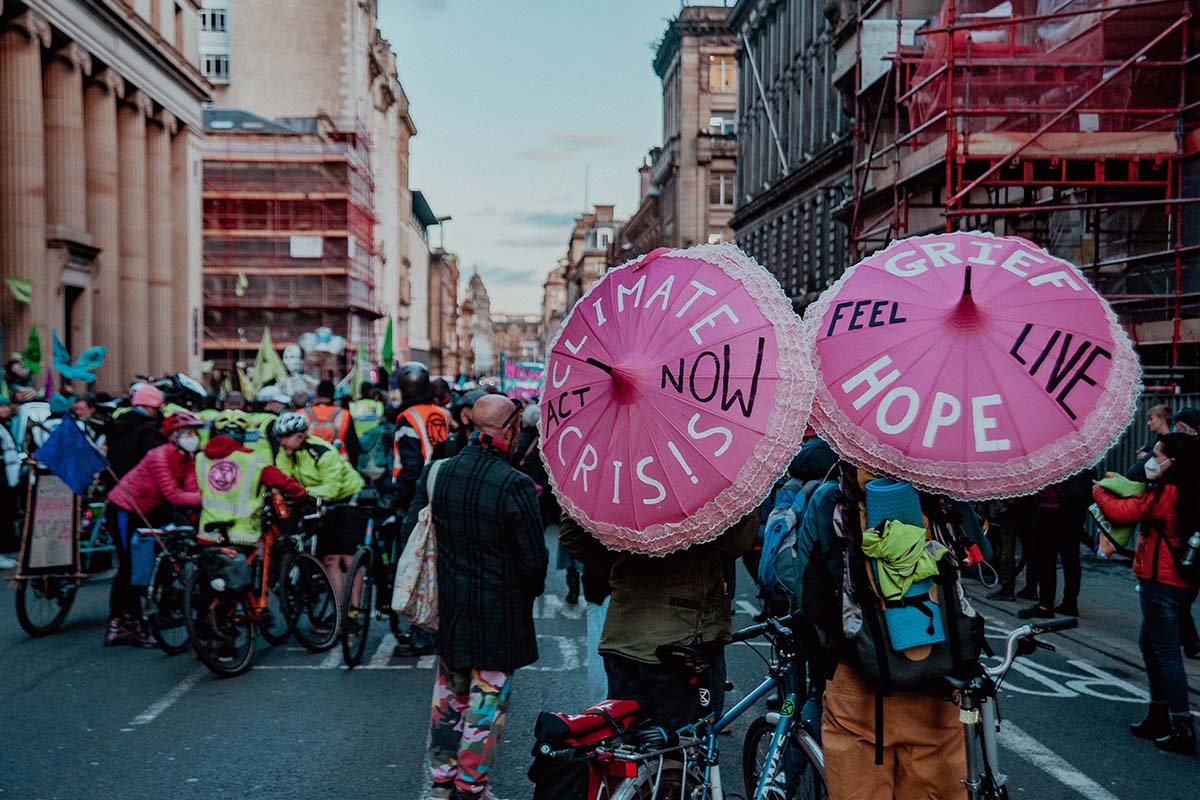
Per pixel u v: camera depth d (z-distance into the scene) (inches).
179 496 319.9
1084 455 138.8
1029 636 149.6
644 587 153.6
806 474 210.5
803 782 168.7
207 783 213.6
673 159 2490.2
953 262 149.5
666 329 138.6
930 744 149.3
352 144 2292.1
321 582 333.4
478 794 189.5
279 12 2431.1
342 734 246.2
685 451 134.3
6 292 1023.6
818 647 158.6
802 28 1525.6
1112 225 631.2
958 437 139.3
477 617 187.9
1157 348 600.4
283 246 2172.7
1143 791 213.2
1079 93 578.6
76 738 242.5
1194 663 321.7
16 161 1034.1
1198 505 236.1
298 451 316.8
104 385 1252.5
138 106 1387.8
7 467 503.2
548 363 153.1
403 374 334.6
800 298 1491.1
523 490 188.7
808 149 1487.5
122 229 1380.4
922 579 140.6
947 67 550.6
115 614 337.4
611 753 135.3
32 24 1042.1
